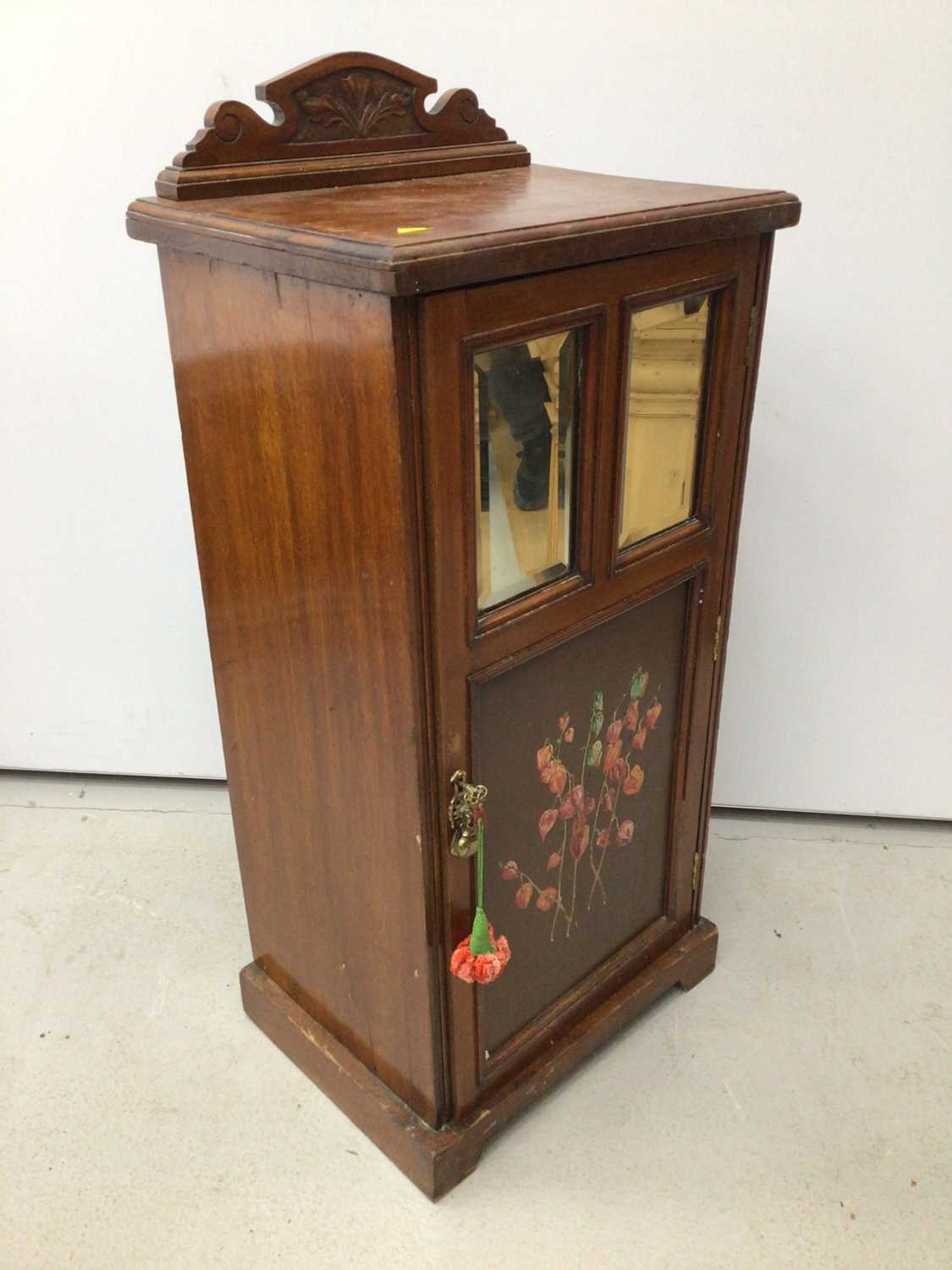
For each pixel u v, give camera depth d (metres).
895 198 1.40
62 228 1.51
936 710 1.76
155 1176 1.27
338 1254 1.18
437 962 1.12
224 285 0.96
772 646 1.74
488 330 0.86
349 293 0.82
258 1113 1.35
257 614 1.13
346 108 1.10
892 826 1.88
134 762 1.97
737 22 1.34
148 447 1.66
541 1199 1.24
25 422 1.65
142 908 1.71
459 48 1.41
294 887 1.29
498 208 0.94
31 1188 1.25
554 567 1.06
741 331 1.12
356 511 0.92
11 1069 1.41
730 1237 1.19
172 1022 1.49
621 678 1.21
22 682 1.90
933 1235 1.19
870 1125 1.32
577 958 1.35
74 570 1.78
